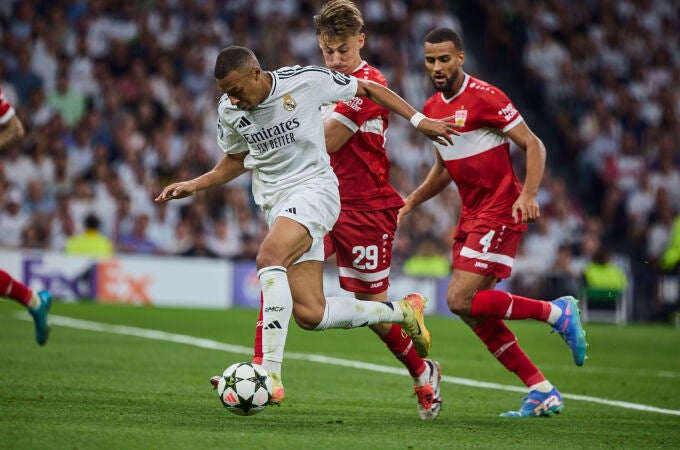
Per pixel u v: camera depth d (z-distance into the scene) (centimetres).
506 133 2198
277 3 7350
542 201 6975
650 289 6153
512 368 2189
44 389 2178
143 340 3588
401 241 6225
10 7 6569
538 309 2156
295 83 1866
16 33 6531
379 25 7525
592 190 7538
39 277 5397
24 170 5978
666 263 6247
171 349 3341
